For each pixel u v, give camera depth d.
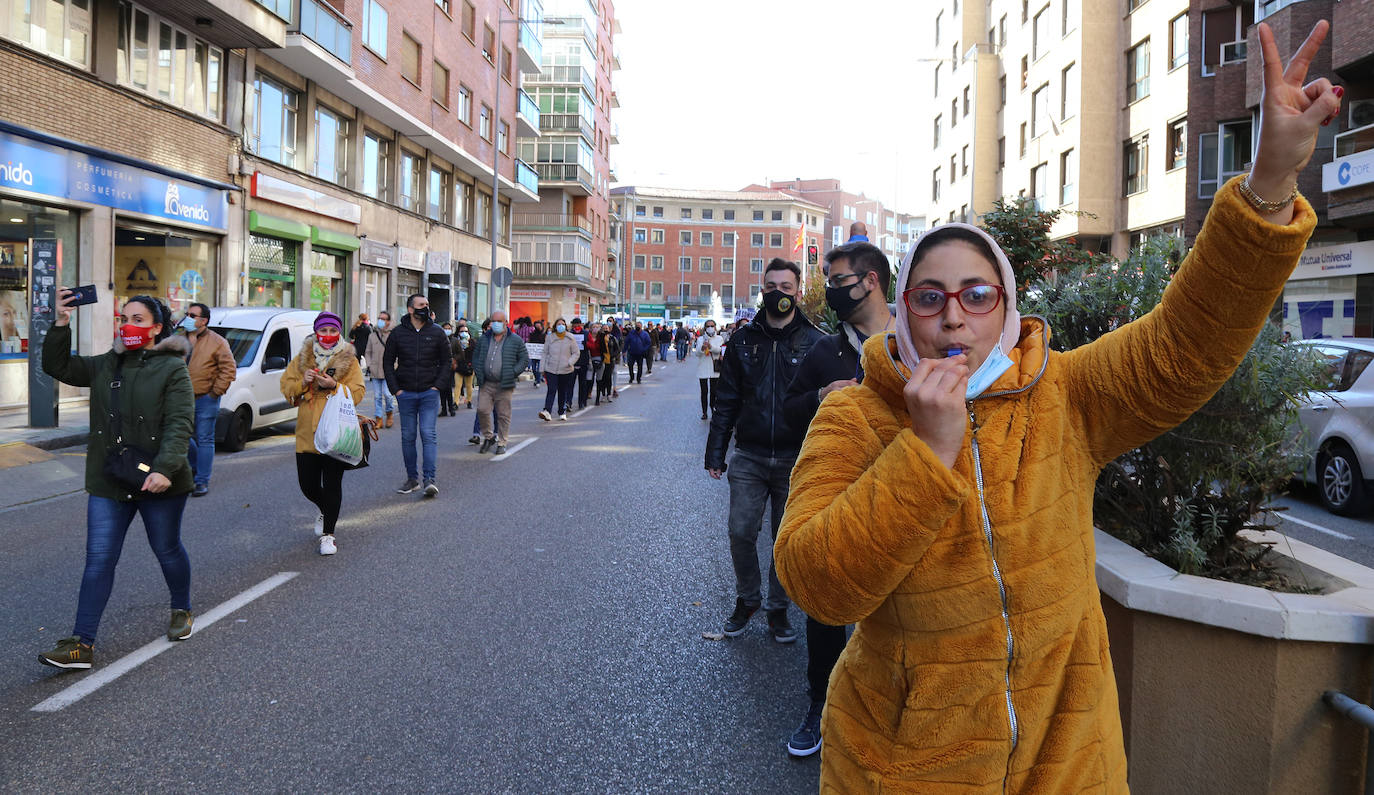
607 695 4.15
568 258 60.09
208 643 4.76
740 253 108.75
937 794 1.48
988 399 1.52
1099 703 1.50
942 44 48.84
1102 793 1.50
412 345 9.14
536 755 3.54
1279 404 3.11
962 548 1.46
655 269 107.75
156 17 17.89
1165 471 3.26
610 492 9.46
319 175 25.47
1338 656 2.30
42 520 7.96
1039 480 1.47
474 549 6.89
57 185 15.09
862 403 1.59
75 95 15.55
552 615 5.30
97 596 4.46
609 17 70.50
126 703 3.99
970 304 1.50
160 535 4.74
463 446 13.10
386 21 27.97
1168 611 2.46
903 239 127.56
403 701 4.04
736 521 4.88
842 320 3.99
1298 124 1.29
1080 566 1.50
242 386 12.27
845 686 1.63
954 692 1.47
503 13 40.88
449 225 36.56
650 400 22.89
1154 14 28.19
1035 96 35.84
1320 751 2.31
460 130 35.47
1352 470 8.52
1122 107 30.56
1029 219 7.70
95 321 16.02
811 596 1.44
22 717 3.84
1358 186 18.69
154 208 17.58
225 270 20.30
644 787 3.31
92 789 3.23
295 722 3.81
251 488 9.41
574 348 17.16
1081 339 3.84
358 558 6.58
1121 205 30.64
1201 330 1.42
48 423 12.56
